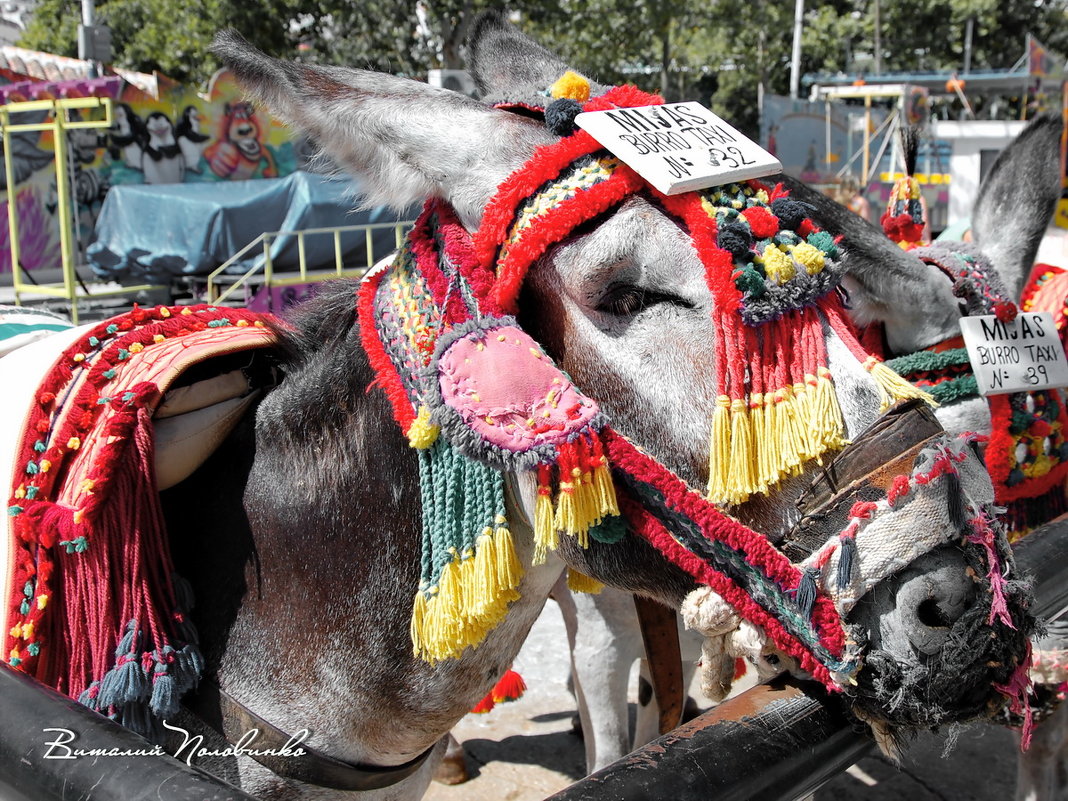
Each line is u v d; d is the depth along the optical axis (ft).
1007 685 5.03
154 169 56.44
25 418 6.56
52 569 6.27
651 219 5.36
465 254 5.81
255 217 40.11
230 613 6.82
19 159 51.01
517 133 5.87
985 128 62.75
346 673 6.62
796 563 5.07
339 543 6.51
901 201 12.26
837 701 5.28
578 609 10.95
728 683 5.75
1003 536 5.11
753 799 4.61
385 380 6.03
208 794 3.88
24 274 51.93
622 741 11.05
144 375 6.64
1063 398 10.92
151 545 6.48
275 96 5.98
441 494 5.95
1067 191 23.73
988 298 10.02
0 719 4.60
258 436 6.95
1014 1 104.47
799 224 5.47
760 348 5.15
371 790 7.18
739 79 97.14
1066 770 11.76
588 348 5.52
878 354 10.05
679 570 5.71
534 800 12.39
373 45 58.85
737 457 5.05
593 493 5.30
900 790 13.00
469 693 6.89
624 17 66.33
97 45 54.70
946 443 4.99
